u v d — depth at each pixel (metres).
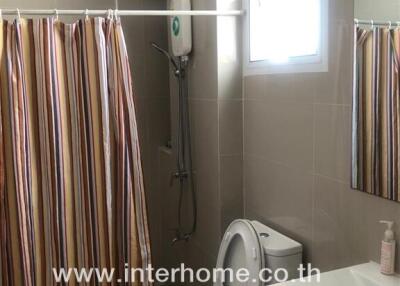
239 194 2.33
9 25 1.75
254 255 1.82
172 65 2.81
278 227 2.01
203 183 2.50
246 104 2.24
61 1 2.83
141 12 1.90
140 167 1.96
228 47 2.20
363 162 1.46
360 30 1.44
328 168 1.64
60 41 1.83
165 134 3.24
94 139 1.87
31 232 1.83
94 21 1.83
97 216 1.91
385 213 1.39
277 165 1.99
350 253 1.55
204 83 2.38
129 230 1.95
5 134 1.77
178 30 2.52
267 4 2.08
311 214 1.76
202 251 2.59
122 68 1.88
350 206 1.54
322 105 1.65
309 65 1.71
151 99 3.18
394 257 1.35
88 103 1.86
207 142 2.40
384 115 1.36
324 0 1.61
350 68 1.49
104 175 1.89
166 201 3.18
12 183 1.79
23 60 1.77
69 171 1.88
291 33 1.88
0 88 1.75
